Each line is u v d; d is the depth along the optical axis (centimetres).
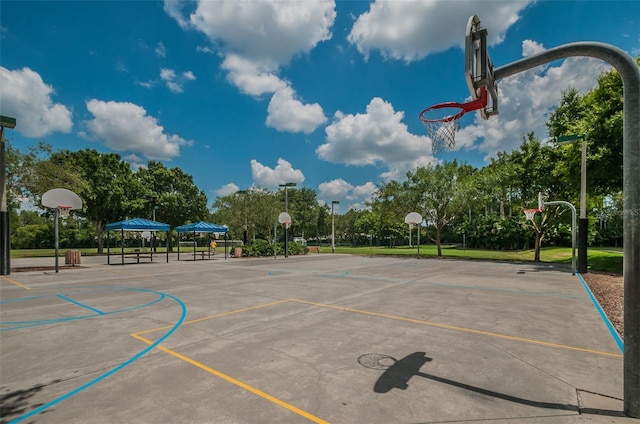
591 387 375
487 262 2189
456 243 5266
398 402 340
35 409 328
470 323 644
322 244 7194
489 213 4434
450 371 416
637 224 305
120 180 3294
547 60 368
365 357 463
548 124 2169
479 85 418
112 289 1066
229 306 802
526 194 2347
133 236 4556
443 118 637
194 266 1917
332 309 768
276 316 701
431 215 2775
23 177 1797
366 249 4306
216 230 2497
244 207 3456
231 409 326
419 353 479
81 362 447
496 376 402
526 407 331
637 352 306
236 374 407
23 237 4353
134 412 321
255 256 2827
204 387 373
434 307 788
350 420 308
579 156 1579
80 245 4681
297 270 1683
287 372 413
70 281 1259
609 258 2127
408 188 2812
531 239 3844
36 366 434
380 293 987
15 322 653
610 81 1577
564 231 3594
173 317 693
